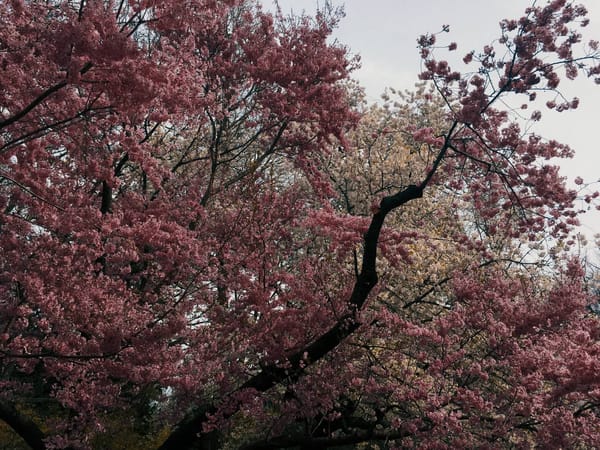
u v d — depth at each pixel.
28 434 10.36
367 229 11.19
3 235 9.88
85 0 7.14
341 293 11.48
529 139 9.86
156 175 10.70
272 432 11.10
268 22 14.69
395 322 10.59
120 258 10.34
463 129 10.34
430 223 16.30
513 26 8.82
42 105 8.73
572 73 8.68
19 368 10.88
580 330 9.84
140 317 9.62
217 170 15.27
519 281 12.15
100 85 7.45
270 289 11.05
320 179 14.52
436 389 10.71
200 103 10.72
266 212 11.67
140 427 16.41
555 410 9.41
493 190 11.11
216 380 9.88
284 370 10.34
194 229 13.44
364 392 11.27
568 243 14.46
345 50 14.63
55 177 10.64
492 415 10.85
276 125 15.12
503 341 10.54
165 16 7.36
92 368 9.43
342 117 14.27
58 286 9.49
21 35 7.38
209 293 11.05
